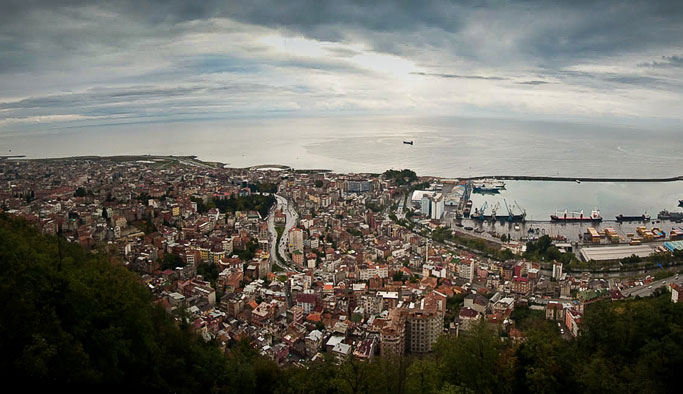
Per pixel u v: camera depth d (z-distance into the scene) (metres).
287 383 142.62
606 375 107.56
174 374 132.00
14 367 105.50
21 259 123.81
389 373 133.12
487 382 119.31
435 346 141.25
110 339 118.12
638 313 131.25
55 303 118.06
